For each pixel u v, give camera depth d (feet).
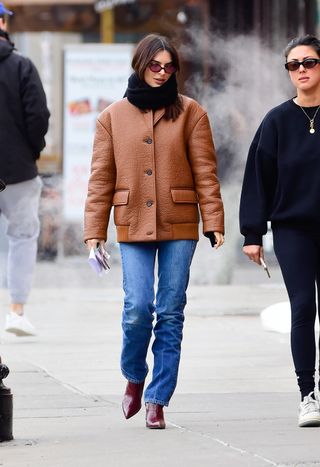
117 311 80.69
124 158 41.81
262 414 43.73
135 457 36.29
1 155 64.18
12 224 65.72
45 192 124.88
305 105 42.14
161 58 41.37
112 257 122.01
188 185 42.04
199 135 42.01
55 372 53.98
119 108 42.27
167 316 41.65
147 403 41.34
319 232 41.98
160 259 42.06
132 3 130.11
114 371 54.24
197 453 36.76
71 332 68.85
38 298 90.07
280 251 42.11
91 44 126.41
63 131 120.47
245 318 75.97
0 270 110.52
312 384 41.57
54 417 43.45
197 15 123.24
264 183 42.75
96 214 42.24
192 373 53.78
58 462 35.78
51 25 132.16
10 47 64.59
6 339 65.62
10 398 39.32
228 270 103.09
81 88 120.26
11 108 64.23
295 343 41.60
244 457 35.96
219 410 44.62
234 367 55.57
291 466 34.65
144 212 41.57
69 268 121.19
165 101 41.78
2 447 38.14
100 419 43.09
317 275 42.88
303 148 41.75
